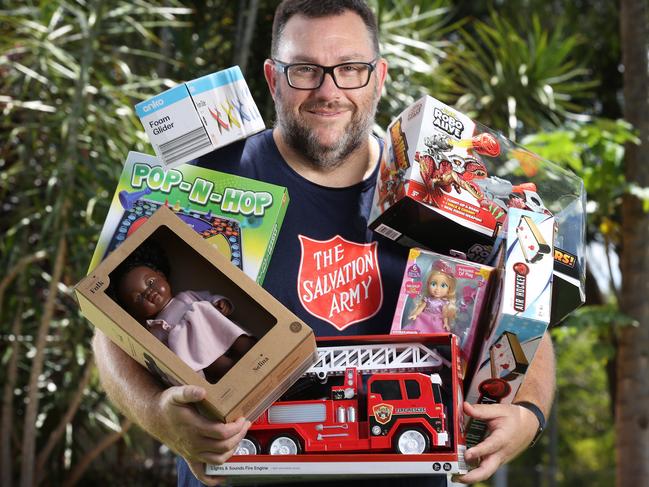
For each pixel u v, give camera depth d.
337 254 2.19
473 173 2.14
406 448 1.87
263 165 2.24
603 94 10.85
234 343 1.87
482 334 2.02
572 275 2.10
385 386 1.90
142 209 2.08
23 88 5.67
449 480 2.07
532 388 2.18
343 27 2.13
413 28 7.41
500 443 1.94
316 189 2.22
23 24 5.72
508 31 8.34
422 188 2.07
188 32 6.76
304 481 2.04
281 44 2.17
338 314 2.15
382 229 2.19
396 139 2.18
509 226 1.96
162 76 6.64
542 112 8.01
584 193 2.22
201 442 1.81
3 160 6.07
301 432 1.92
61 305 6.18
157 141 2.12
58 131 5.68
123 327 1.82
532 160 2.21
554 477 10.76
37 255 5.34
